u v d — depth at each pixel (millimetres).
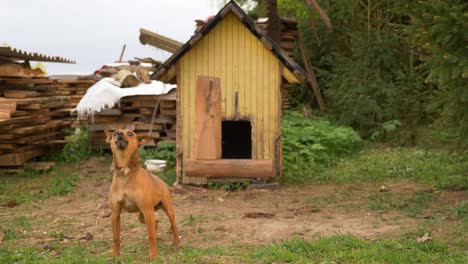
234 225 7527
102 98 13734
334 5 20016
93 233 7316
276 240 6734
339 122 17406
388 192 9672
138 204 5930
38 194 10000
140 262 5855
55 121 14000
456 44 7438
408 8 8344
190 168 10109
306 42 20250
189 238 6938
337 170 12055
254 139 10188
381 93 16703
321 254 5980
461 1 8016
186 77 10172
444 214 7879
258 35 9859
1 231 7422
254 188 10164
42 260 5887
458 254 5871
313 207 8656
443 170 11328
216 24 9938
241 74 10133
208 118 10078
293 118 16984
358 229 7152
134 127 13984
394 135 15789
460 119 8234
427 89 16406
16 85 12781
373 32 17828
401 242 6383
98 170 12453
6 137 11836
